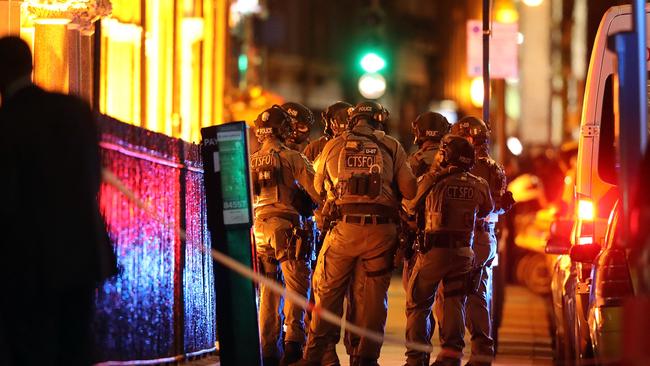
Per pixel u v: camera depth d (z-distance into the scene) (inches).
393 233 1227.9
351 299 1285.7
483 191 1222.3
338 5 5433.1
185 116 2449.6
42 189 838.5
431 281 1216.2
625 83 877.2
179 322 1283.2
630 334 769.6
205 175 1120.8
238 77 3321.9
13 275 838.5
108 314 1066.7
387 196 1223.5
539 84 5615.2
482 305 1282.0
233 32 3275.1
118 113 1947.6
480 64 2043.6
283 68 5093.5
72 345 864.3
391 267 1234.0
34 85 858.1
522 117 5629.9
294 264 1300.4
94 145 859.4
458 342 1216.2
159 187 1219.9
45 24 1416.1
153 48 2146.9
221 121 2689.5
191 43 2482.8
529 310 2304.4
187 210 1317.7
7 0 1510.8
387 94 5713.6
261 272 1322.6
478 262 1295.5
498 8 3014.3
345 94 5492.1
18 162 838.5
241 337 1114.7
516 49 2031.3
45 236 835.4
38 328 847.1
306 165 1306.6
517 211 2733.8
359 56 3073.3
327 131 1406.3
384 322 1237.1
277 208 1306.6
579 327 1225.4
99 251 853.8
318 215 1343.5
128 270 1121.4
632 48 877.8
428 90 6131.9
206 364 1309.1
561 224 1562.5
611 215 1098.1
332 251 1230.3
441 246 1209.4
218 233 1115.3
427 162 1321.4
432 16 6210.6
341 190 1222.9
